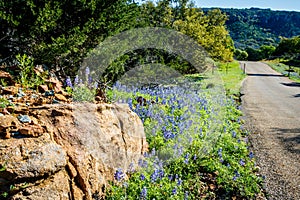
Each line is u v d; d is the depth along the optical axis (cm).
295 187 570
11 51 620
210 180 558
